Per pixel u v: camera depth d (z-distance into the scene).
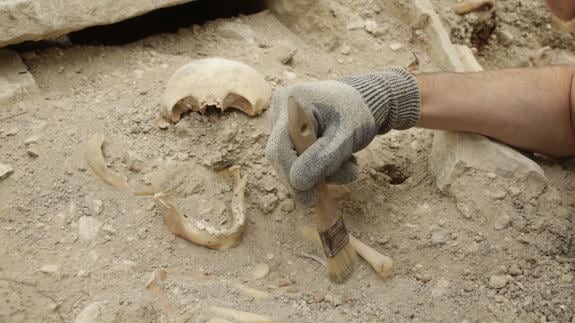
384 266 2.00
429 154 2.47
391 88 2.09
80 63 2.68
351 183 2.29
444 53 3.05
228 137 2.27
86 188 2.14
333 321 1.85
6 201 2.08
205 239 2.03
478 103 2.17
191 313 1.81
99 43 2.89
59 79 2.60
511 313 1.94
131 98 2.46
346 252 1.98
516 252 2.09
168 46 2.90
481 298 1.98
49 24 2.51
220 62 2.32
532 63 3.58
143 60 2.74
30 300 1.79
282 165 1.84
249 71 2.34
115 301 1.79
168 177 2.18
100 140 2.22
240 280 1.99
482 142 2.22
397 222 2.21
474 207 2.18
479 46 3.59
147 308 1.78
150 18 3.13
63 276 1.87
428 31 3.13
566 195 2.22
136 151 2.24
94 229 2.03
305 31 3.13
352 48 3.10
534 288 2.01
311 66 2.92
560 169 2.30
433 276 2.05
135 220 2.08
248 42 2.95
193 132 2.30
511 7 3.71
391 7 3.23
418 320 1.90
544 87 2.21
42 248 1.96
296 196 1.89
